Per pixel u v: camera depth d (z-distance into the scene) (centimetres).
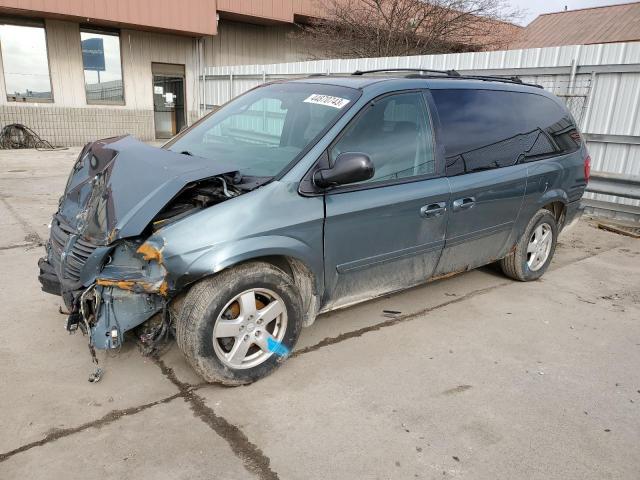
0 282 442
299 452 254
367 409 290
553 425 283
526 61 858
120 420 272
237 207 285
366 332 383
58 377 308
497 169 419
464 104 405
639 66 735
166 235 269
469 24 1521
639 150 756
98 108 1549
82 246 288
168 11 1491
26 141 1425
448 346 367
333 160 321
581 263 571
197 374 314
